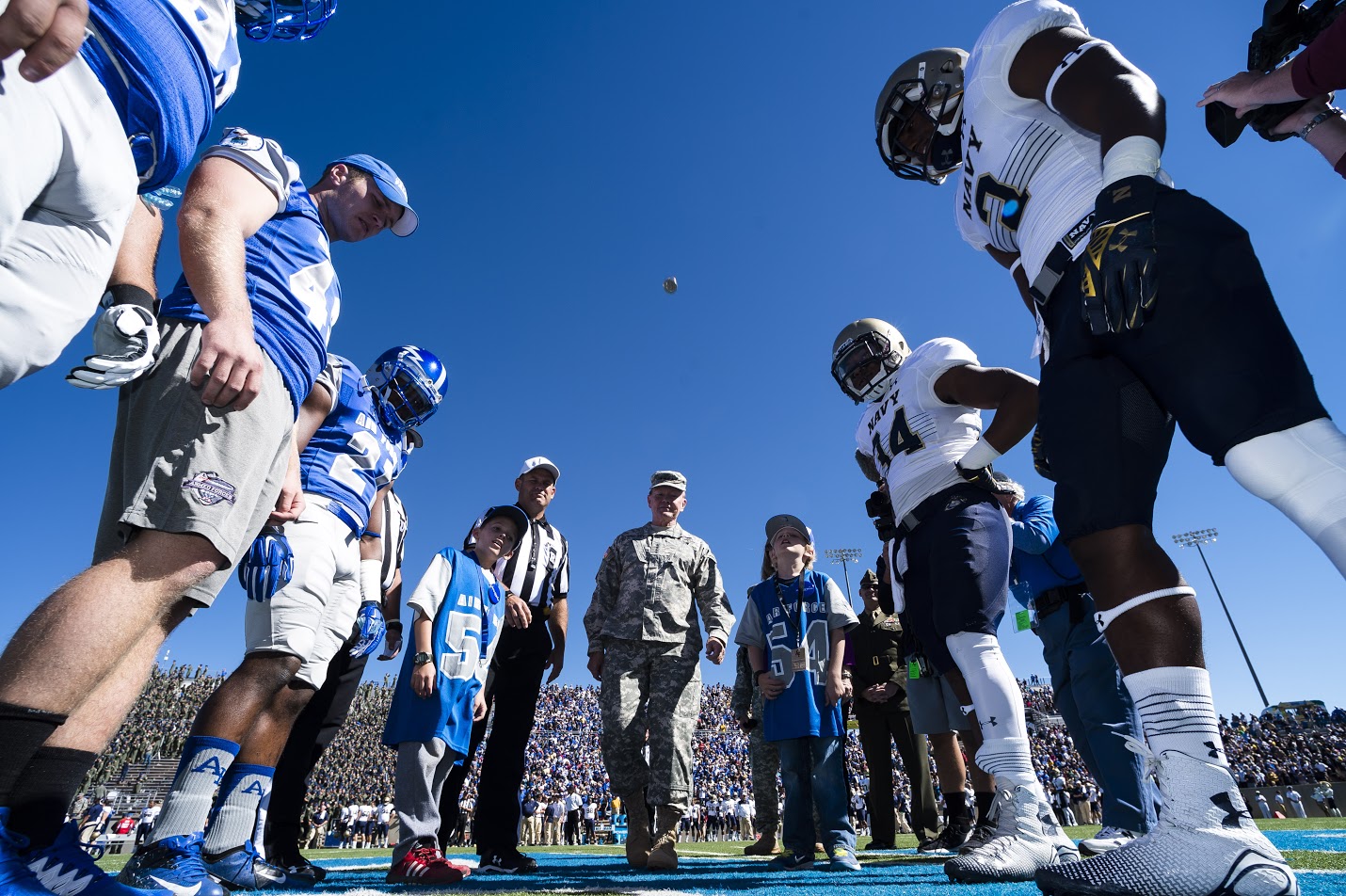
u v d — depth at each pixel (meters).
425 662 3.25
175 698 45.88
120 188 1.22
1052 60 1.56
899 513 2.64
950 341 2.65
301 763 3.51
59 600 1.25
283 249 1.87
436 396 3.48
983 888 2.04
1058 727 36.72
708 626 4.39
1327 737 31.75
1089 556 1.42
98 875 1.35
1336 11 1.52
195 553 1.44
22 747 1.13
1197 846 1.21
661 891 2.20
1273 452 1.15
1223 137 1.84
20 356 1.14
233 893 2.33
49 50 0.96
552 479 4.85
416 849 2.98
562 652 4.82
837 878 2.75
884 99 2.18
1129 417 1.42
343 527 2.71
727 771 40.34
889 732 5.44
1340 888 1.69
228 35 1.48
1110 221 1.29
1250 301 1.23
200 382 1.39
